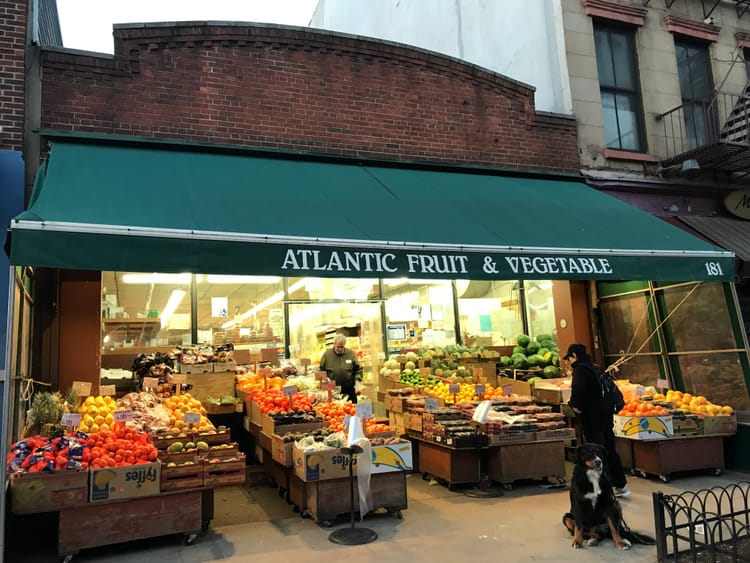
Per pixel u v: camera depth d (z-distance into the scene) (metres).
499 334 12.30
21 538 6.01
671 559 4.93
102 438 6.02
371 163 9.79
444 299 12.12
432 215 8.06
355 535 5.90
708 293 9.66
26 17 7.66
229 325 10.44
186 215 6.43
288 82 9.45
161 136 8.55
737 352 9.21
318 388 9.07
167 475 5.76
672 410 8.50
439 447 8.13
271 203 7.32
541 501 7.20
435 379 10.20
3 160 6.76
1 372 5.52
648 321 10.55
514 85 11.08
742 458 8.71
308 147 9.44
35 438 5.80
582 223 8.87
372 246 6.75
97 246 5.56
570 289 11.41
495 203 9.03
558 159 11.10
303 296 11.14
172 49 8.80
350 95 9.86
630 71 12.14
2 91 7.36
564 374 10.69
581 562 5.12
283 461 6.85
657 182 11.24
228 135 8.95
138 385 8.84
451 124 10.53
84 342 8.20
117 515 5.55
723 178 11.65
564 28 11.55
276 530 6.22
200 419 7.03
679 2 12.73
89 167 7.29
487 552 5.43
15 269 5.64
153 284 10.04
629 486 7.89
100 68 8.32
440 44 16.41
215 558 5.40
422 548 5.57
